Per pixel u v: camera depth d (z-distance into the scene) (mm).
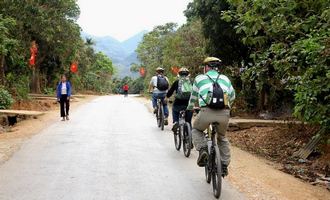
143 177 7887
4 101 20469
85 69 59594
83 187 7133
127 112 22094
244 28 9648
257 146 12500
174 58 29203
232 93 7156
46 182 7398
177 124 10734
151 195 6781
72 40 35469
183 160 9461
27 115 17891
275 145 12422
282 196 6969
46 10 29438
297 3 9258
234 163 9531
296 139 12352
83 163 8953
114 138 12484
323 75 8523
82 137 12602
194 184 7469
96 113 21359
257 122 14609
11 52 24031
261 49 13359
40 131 13867
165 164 9023
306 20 9289
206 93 6898
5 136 12688
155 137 12836
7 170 8219
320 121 8820
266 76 12773
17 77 28453
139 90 84125
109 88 91500
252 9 9492
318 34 8406
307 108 8781
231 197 6770
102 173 8117
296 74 10188
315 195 7406
